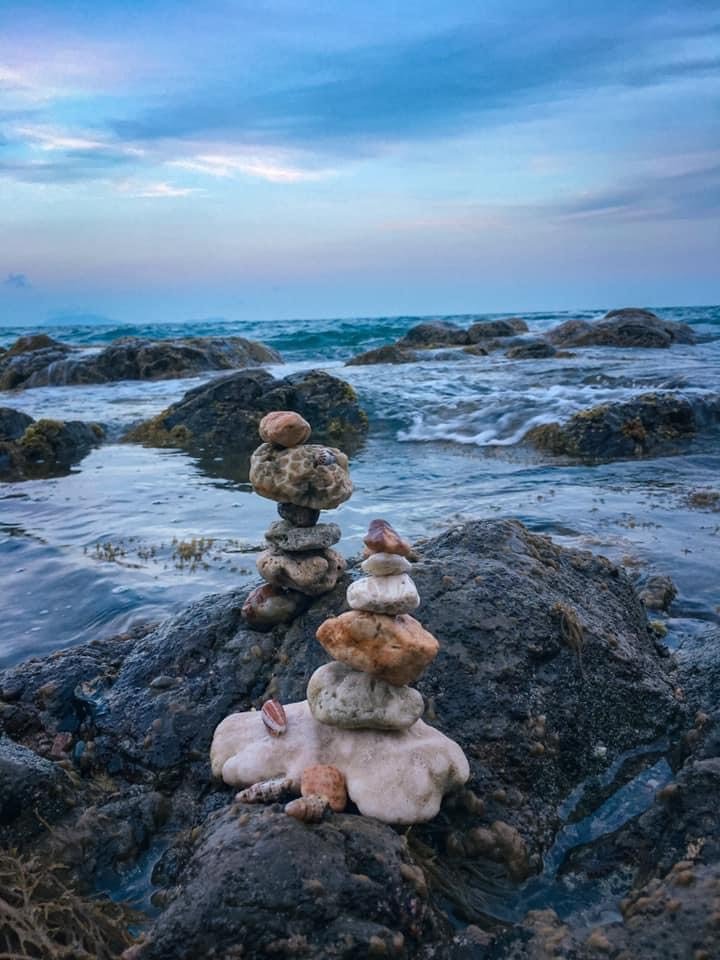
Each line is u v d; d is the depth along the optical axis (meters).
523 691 0.75
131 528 1.66
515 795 0.68
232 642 0.83
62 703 0.83
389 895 0.52
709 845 0.58
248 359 5.51
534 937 0.53
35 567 1.41
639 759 0.76
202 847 0.55
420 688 0.75
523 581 0.87
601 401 3.07
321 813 0.56
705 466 2.25
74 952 0.52
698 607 1.17
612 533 1.55
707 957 0.48
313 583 0.83
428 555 0.94
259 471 0.83
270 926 0.49
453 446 2.74
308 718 0.67
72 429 2.91
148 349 5.12
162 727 0.76
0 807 0.64
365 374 4.30
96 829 0.65
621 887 0.60
